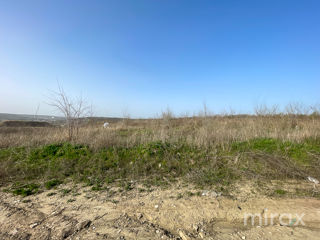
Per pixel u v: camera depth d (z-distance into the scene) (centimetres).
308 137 596
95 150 558
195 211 293
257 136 645
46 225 261
